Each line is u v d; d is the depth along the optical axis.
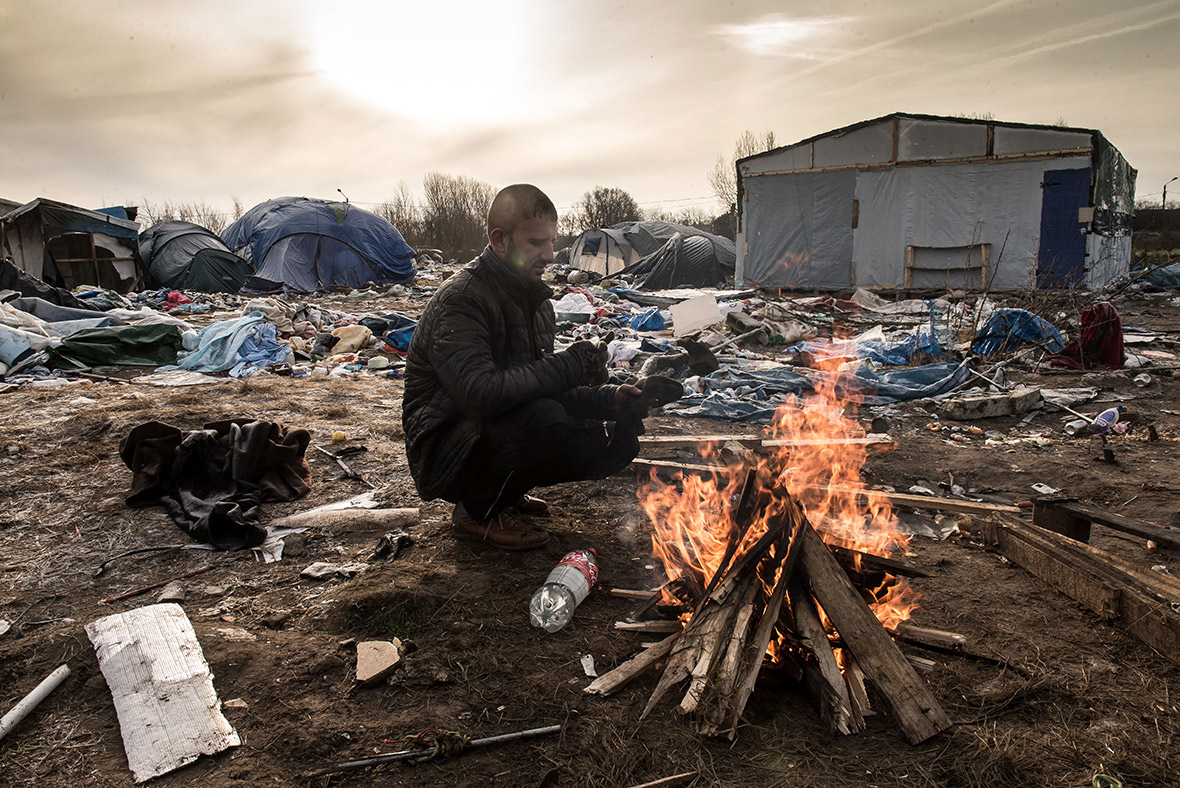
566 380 3.05
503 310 3.08
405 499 4.14
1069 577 2.93
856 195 18.14
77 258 19.56
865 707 2.18
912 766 2.00
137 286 21.20
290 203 25.31
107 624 2.67
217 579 3.19
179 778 2.00
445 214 49.53
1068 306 11.61
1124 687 2.34
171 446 4.11
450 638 2.65
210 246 22.84
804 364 8.79
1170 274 19.72
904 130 17.41
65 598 3.02
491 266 3.04
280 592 3.06
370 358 10.19
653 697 2.24
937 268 17.58
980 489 4.53
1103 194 16.97
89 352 9.29
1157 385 7.74
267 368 9.45
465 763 2.06
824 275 18.89
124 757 2.08
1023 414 6.48
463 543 3.45
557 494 4.18
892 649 2.28
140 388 7.93
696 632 2.38
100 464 4.70
